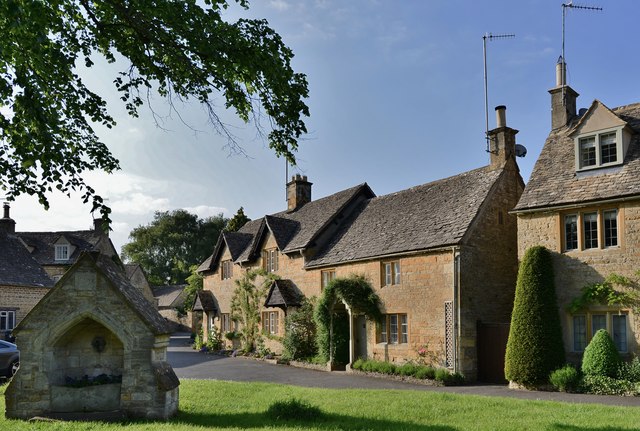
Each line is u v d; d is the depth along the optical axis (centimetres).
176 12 859
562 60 2256
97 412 1134
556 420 1109
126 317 1137
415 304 2244
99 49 1016
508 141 2384
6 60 801
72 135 988
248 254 3472
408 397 1451
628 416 1155
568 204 1858
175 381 1166
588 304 1797
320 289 2823
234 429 1005
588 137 1927
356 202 3188
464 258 2102
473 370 2066
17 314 3341
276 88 937
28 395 1119
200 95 1005
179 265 8319
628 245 1731
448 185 2569
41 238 4975
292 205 3750
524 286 1884
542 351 1802
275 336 3133
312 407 1166
